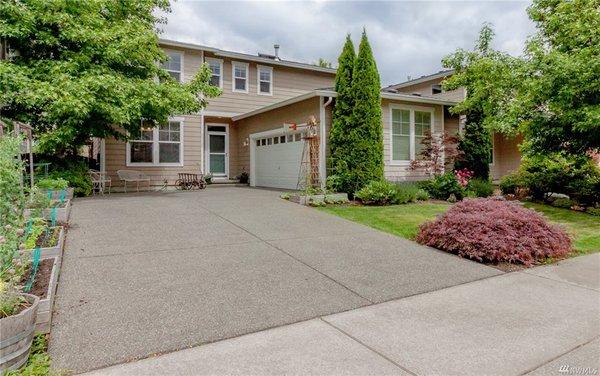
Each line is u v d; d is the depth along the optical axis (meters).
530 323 3.45
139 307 3.63
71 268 4.57
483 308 3.81
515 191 12.77
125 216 7.56
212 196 11.19
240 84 16.72
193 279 4.42
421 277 4.79
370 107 11.12
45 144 9.21
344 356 2.84
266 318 3.51
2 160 3.82
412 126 13.32
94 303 3.68
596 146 9.62
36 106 9.43
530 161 12.29
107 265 4.74
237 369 2.65
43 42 9.35
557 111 9.52
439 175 12.48
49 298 3.25
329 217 8.44
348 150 11.08
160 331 3.20
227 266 4.92
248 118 16.06
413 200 11.16
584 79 8.31
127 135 12.80
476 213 6.40
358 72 11.09
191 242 5.97
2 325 2.42
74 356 2.78
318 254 5.62
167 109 10.49
